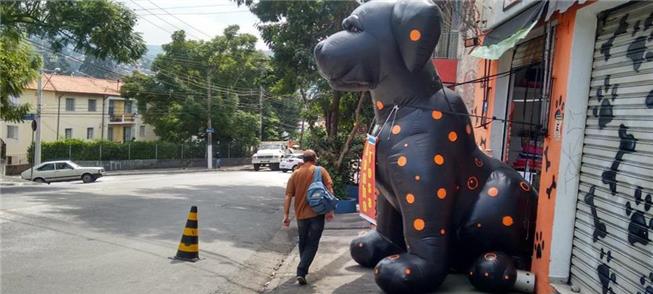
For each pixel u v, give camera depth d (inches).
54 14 737.6
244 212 541.0
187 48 1752.0
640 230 166.7
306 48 631.8
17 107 877.8
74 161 1542.8
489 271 217.8
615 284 178.9
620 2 183.2
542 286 214.7
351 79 233.6
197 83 1745.8
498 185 230.4
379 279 220.1
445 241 220.2
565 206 209.2
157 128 1770.4
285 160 1551.4
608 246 184.2
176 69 1724.9
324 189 261.9
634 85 177.2
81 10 733.9
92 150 1589.6
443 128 225.1
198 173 1476.4
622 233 176.4
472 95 362.3
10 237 358.3
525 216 229.6
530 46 276.5
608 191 186.2
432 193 217.8
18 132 1648.6
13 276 265.0
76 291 244.2
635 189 171.0
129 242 356.2
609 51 193.3
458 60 418.9
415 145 221.8
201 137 1889.8
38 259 301.0
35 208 498.9
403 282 212.7
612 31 192.4
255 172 1537.9
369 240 273.9
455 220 228.4
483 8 326.0
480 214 225.8
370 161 235.5
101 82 2116.1
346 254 319.9
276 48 638.5
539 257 219.5
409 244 221.6
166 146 1770.4
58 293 240.2
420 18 216.1
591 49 204.2
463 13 350.6
